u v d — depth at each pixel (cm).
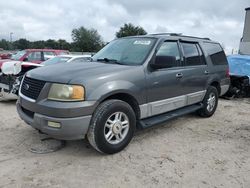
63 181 354
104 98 410
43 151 437
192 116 684
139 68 465
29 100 416
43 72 434
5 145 461
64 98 387
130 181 359
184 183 358
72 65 469
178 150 462
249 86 1002
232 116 707
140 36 553
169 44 540
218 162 421
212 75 654
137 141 495
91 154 434
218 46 707
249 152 464
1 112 670
